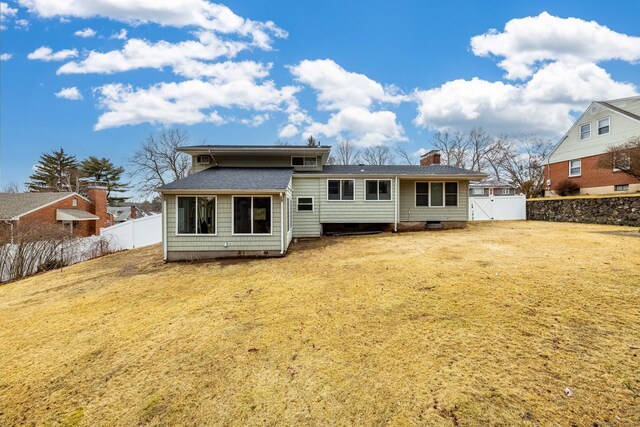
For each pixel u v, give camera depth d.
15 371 3.83
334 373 3.40
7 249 10.41
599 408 2.61
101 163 44.06
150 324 5.07
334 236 14.14
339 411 2.82
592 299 4.81
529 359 3.38
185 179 11.21
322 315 5.02
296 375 3.42
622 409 2.58
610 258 7.07
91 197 24.09
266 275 7.78
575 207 15.51
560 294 5.09
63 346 4.45
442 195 14.85
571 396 2.77
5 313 6.14
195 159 15.06
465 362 3.42
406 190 14.84
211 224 10.03
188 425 2.77
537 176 33.69
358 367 3.49
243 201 10.05
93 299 6.67
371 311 5.04
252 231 10.05
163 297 6.50
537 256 7.77
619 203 13.33
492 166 37.78
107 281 8.18
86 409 3.07
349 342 4.07
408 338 4.05
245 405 2.98
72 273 9.56
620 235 10.17
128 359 3.97
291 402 2.98
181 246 10.04
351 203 14.12
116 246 13.38
